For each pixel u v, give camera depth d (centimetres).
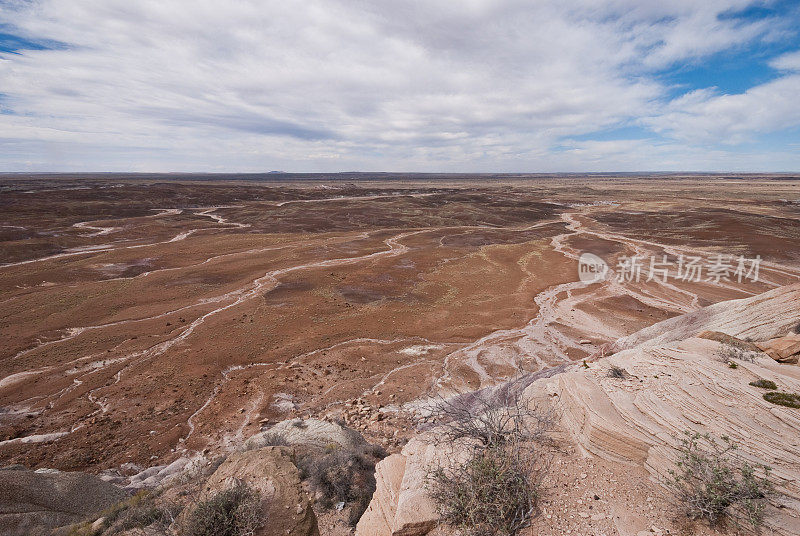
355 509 684
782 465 506
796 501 461
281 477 724
